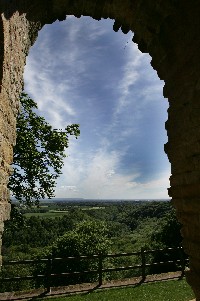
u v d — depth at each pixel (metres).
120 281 9.26
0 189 3.27
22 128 16.11
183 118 3.72
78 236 24.80
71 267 19.12
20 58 3.93
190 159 3.50
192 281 3.56
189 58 3.61
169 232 22.25
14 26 3.49
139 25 4.65
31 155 15.91
